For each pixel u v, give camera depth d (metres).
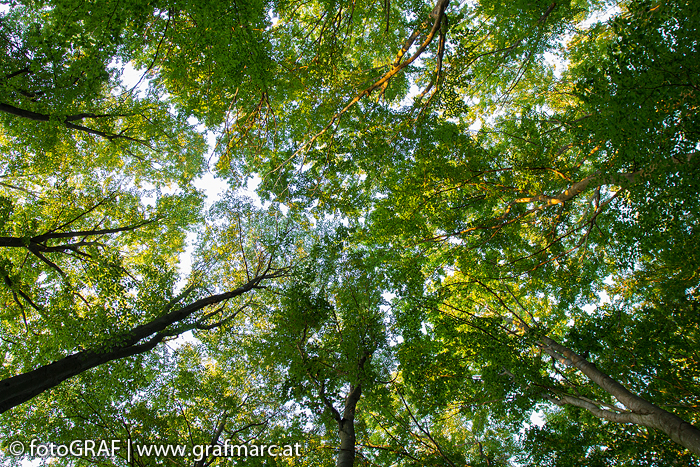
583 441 11.09
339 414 11.59
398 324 12.45
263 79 8.91
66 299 10.66
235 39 7.85
